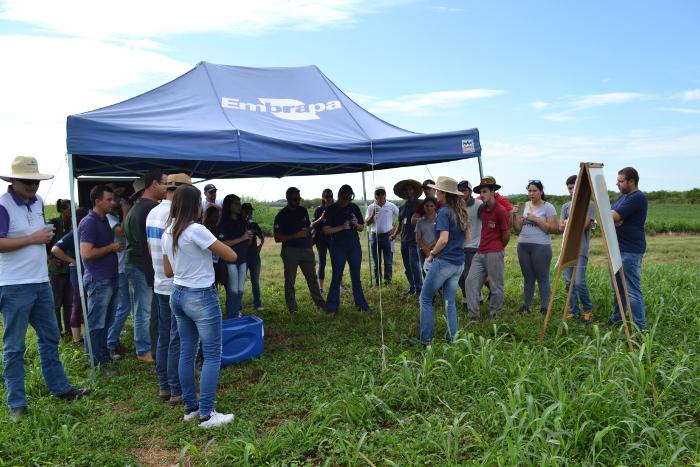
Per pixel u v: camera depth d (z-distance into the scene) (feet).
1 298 13.97
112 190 18.12
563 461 10.43
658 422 11.64
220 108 21.03
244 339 18.69
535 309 24.63
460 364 15.69
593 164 17.07
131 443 13.00
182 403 15.12
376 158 19.84
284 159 18.53
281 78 24.86
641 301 20.18
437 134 20.66
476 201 24.14
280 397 15.33
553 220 23.15
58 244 20.12
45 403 15.02
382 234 32.07
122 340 21.94
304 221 25.81
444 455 11.42
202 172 30.22
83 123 16.33
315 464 11.66
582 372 14.88
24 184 14.01
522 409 11.78
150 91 21.43
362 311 25.70
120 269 20.20
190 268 13.10
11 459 11.86
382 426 13.29
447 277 18.58
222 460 11.87
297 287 33.19
